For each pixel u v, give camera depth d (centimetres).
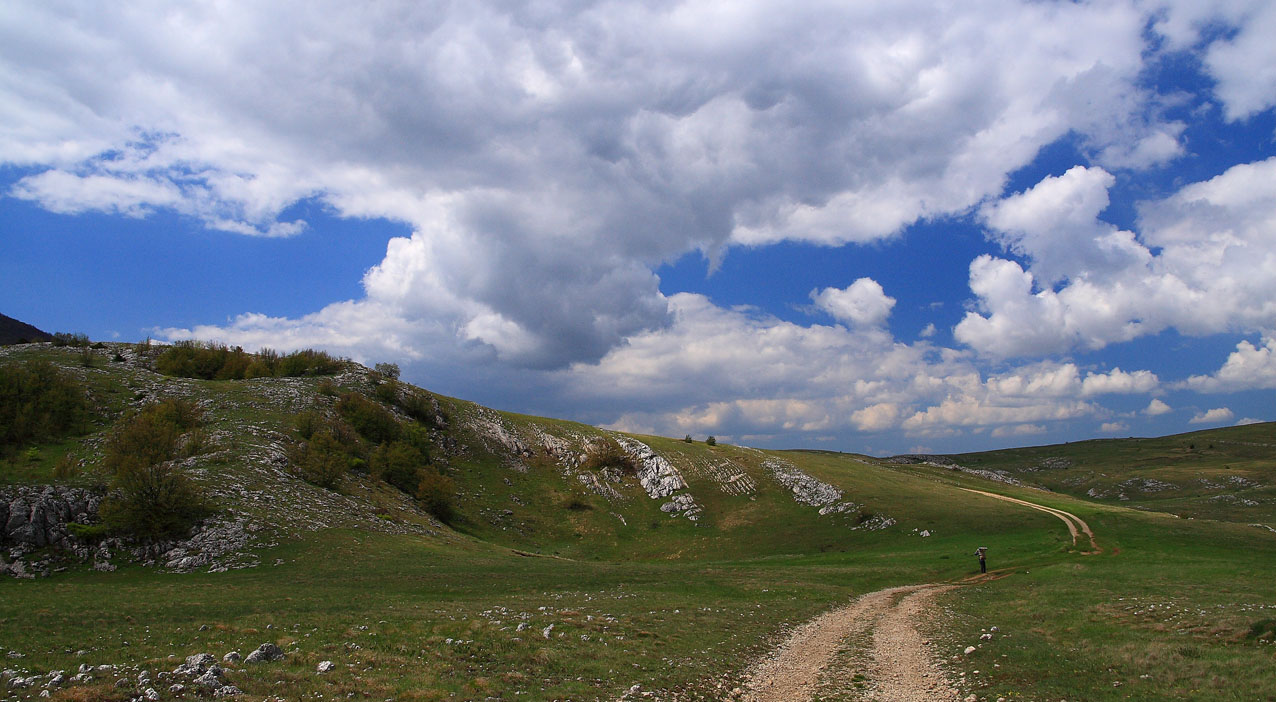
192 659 1945
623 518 12750
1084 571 5666
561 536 11550
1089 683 2183
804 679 2422
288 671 1980
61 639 2448
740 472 14538
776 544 11000
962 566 7144
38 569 5053
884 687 2291
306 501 7194
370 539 6575
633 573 5931
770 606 4300
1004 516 10525
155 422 8000
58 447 7888
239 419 9600
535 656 2397
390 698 1817
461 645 2505
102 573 5178
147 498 5812
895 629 3519
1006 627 3412
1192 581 4422
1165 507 19025
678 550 11312
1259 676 2053
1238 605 3334
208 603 3531
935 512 11181
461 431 14362
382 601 3794
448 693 1889
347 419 11612
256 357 14888
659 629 3172
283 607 3453
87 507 5753
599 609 3709
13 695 1595
